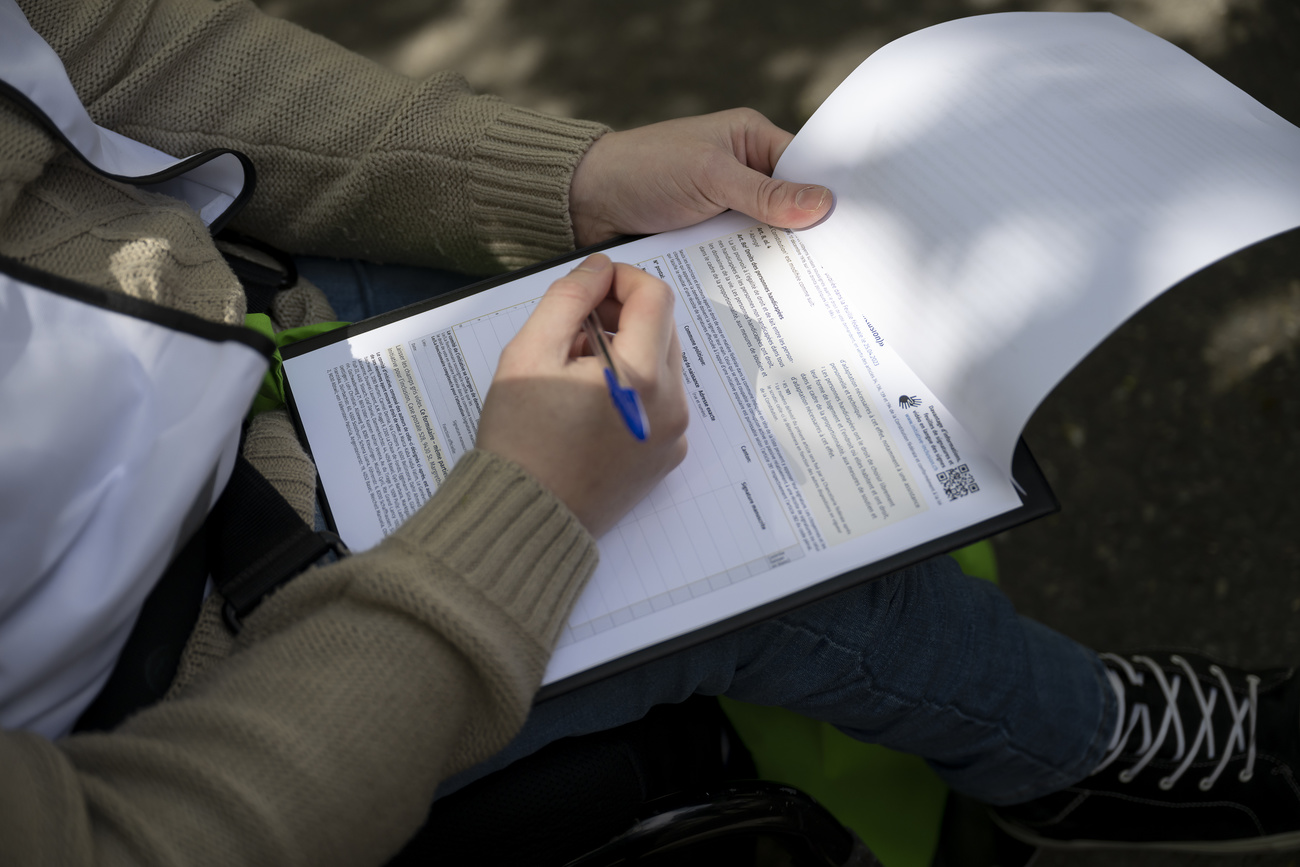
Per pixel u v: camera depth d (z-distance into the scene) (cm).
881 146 73
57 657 52
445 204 88
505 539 59
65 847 44
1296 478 138
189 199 78
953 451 66
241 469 65
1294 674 105
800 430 68
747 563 65
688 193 79
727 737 102
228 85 82
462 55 172
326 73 85
